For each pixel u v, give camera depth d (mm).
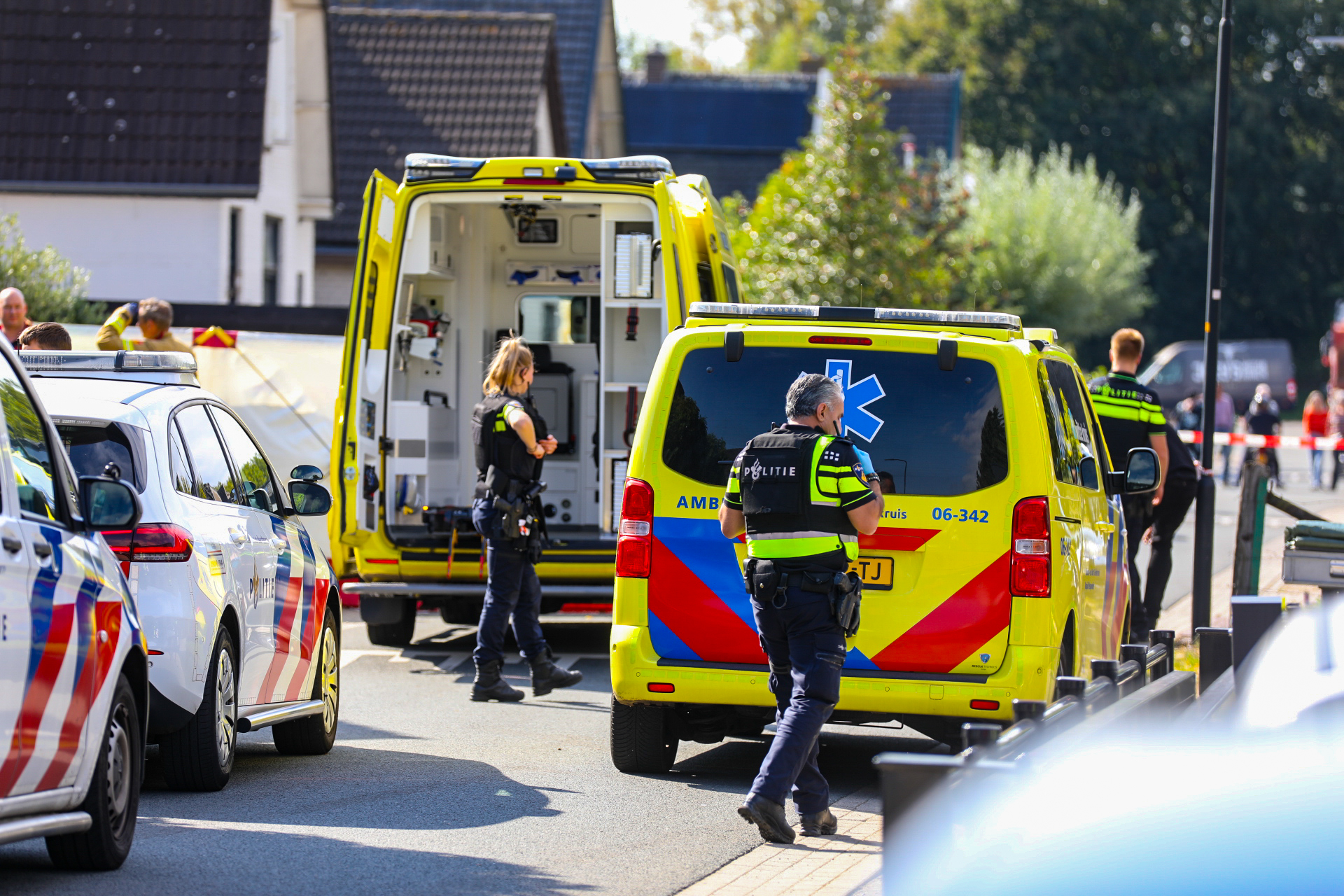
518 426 39031
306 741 32812
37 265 66062
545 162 44469
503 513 39156
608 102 153750
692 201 47219
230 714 28578
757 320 29844
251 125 87312
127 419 26938
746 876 23719
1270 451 121125
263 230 94500
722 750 34562
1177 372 181625
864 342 28781
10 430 20250
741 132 181875
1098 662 23328
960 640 27953
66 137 86938
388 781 30234
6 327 44062
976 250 112375
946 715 27891
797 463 25000
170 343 47000
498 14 124188
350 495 44219
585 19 146250
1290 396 182875
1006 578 27953
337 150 106312
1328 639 19188
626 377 46562
